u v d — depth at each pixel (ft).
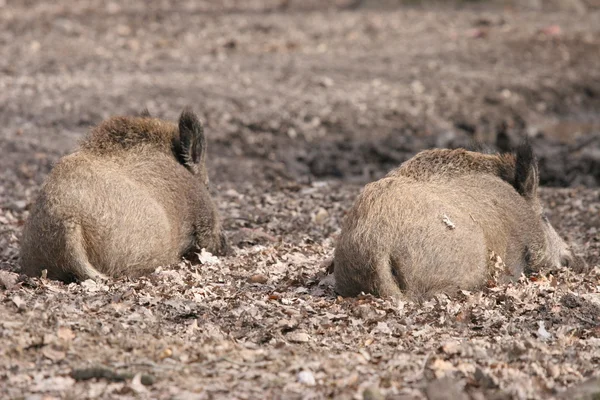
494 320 76.84
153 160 94.02
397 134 189.57
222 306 80.12
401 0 314.96
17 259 99.76
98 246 84.94
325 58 237.25
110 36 253.65
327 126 189.78
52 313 71.87
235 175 158.10
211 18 287.48
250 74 218.18
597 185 161.58
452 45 254.27
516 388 60.49
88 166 88.12
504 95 216.54
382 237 79.46
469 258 81.35
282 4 328.08
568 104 220.23
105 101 187.93
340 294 84.02
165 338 70.13
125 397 59.52
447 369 64.59
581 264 98.68
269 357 67.10
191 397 59.57
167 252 91.25
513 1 310.86
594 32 269.44
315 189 146.30
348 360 66.80
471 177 88.48
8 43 236.43
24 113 177.37
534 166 93.30
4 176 141.69
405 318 75.97
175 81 207.41
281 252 104.01
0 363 63.36
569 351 69.72
